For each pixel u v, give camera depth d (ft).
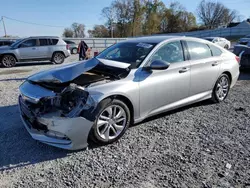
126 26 218.59
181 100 14.39
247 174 9.02
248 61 27.91
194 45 15.25
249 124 13.69
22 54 41.96
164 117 14.56
